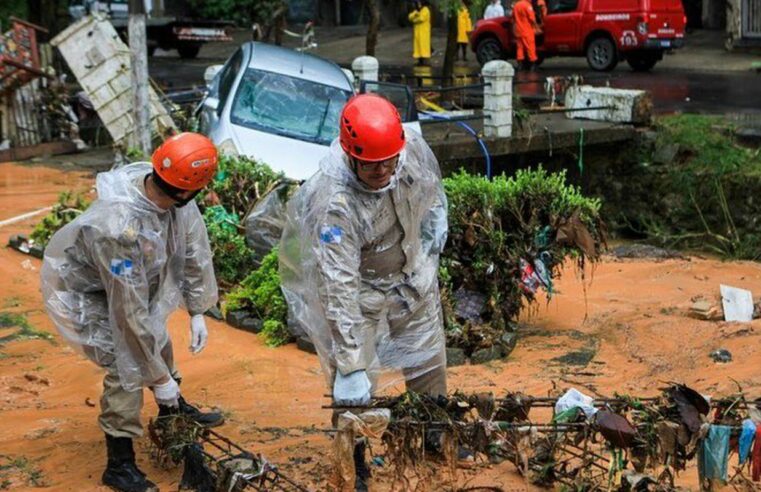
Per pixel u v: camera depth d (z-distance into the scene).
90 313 5.16
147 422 6.21
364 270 5.00
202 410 6.41
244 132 11.52
